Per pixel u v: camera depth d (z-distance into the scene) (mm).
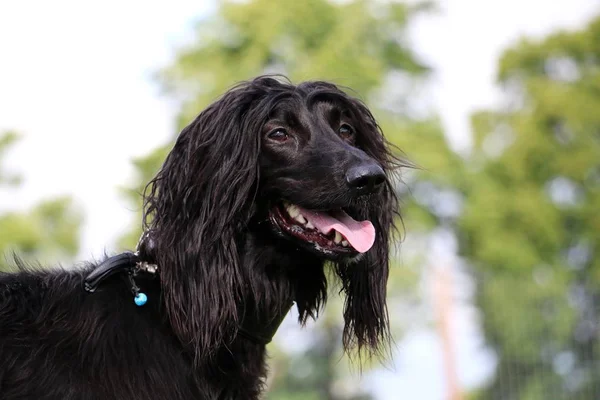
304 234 4176
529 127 24062
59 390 3662
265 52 19703
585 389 11750
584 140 24344
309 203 4137
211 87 19281
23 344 3766
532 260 21188
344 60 19000
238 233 4137
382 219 4504
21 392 3670
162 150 15914
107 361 3738
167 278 3961
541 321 11961
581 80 25469
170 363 3855
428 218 18953
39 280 4031
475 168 22203
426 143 19750
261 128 4219
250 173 4129
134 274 4047
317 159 4172
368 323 4477
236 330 3951
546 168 24219
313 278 4379
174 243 4012
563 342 11898
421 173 19219
